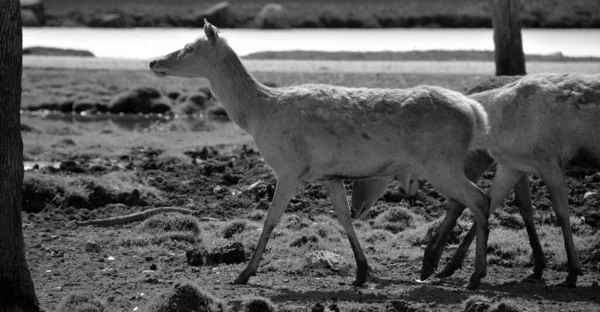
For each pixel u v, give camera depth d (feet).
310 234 142.10
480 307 100.37
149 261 134.00
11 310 100.48
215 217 162.40
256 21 651.66
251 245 140.15
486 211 115.03
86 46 528.63
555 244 137.18
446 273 125.18
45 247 141.79
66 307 104.73
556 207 123.13
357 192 129.80
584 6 633.20
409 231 149.07
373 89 120.16
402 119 115.75
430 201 166.61
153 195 173.17
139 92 334.24
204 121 304.09
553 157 123.24
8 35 98.37
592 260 131.95
